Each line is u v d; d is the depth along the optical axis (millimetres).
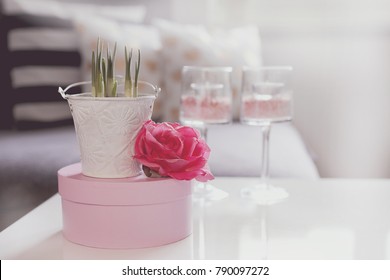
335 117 2486
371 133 2480
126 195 777
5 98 1966
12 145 1616
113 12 2227
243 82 1115
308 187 1169
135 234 791
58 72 1952
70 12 2117
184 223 834
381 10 2438
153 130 805
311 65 2467
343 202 1047
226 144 1608
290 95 1113
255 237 846
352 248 802
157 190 788
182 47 1987
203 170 826
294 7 2479
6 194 1355
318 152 2512
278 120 1097
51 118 1941
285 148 1604
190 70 1131
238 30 2182
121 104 781
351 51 2447
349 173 2510
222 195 1086
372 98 2463
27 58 1930
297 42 2461
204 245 810
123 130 793
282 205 1025
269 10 2494
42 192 1362
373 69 2445
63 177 814
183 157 806
